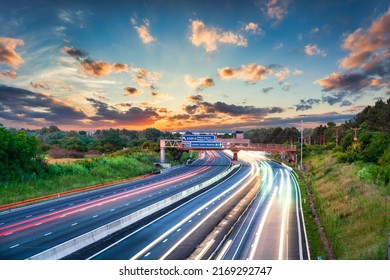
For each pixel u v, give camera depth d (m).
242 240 33.12
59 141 177.62
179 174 97.88
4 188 56.84
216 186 72.69
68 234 34.06
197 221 40.97
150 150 138.50
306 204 51.81
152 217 43.16
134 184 76.62
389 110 106.44
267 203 53.19
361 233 32.81
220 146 112.88
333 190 55.12
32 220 40.44
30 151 68.31
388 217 33.59
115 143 182.62
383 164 60.19
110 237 33.75
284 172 101.69
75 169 78.31
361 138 89.25
